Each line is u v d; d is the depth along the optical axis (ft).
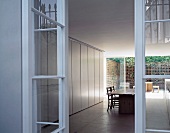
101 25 17.80
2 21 6.68
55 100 7.88
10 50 6.61
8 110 6.61
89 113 25.89
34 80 6.92
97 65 35.19
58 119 7.83
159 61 6.23
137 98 6.24
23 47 6.50
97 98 34.94
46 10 7.58
